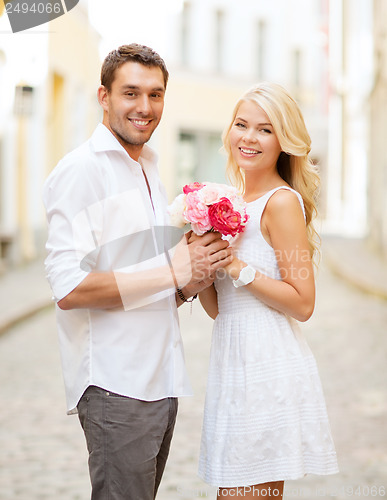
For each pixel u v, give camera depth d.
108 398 3.76
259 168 4.24
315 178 4.40
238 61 37.78
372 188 29.84
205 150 36.94
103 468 3.79
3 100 17.38
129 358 3.79
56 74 24.47
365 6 34.78
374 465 6.50
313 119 42.66
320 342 12.31
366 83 33.88
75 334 3.87
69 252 3.67
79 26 23.97
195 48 36.12
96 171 3.78
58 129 25.75
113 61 3.84
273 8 39.09
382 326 13.80
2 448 7.08
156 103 3.90
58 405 8.61
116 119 3.85
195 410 8.37
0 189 22.47
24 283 18.75
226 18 37.31
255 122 4.18
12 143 22.52
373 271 22.38
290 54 40.25
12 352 11.56
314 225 4.53
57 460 6.76
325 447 4.15
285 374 4.07
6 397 8.93
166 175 35.59
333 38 42.34
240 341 4.13
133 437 3.77
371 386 9.30
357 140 42.66
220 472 4.10
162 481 6.23
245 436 4.05
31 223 24.14
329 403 8.52
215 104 36.97
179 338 4.02
